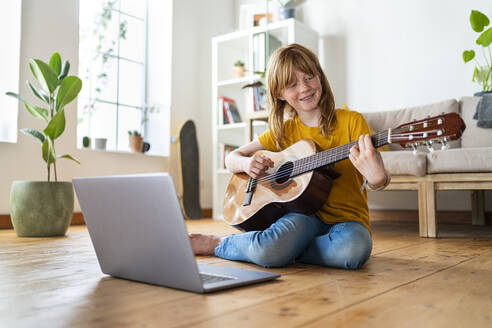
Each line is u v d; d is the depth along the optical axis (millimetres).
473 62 3236
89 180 1045
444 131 1052
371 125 3260
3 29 2852
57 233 2332
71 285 1017
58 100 2391
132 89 3928
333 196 1368
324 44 3898
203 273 1078
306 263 1333
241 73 4031
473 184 2133
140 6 4035
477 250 1677
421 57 3447
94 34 3619
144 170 3721
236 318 729
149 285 1002
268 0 4195
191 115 4156
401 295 897
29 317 751
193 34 4211
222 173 4008
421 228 2236
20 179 2838
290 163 1396
